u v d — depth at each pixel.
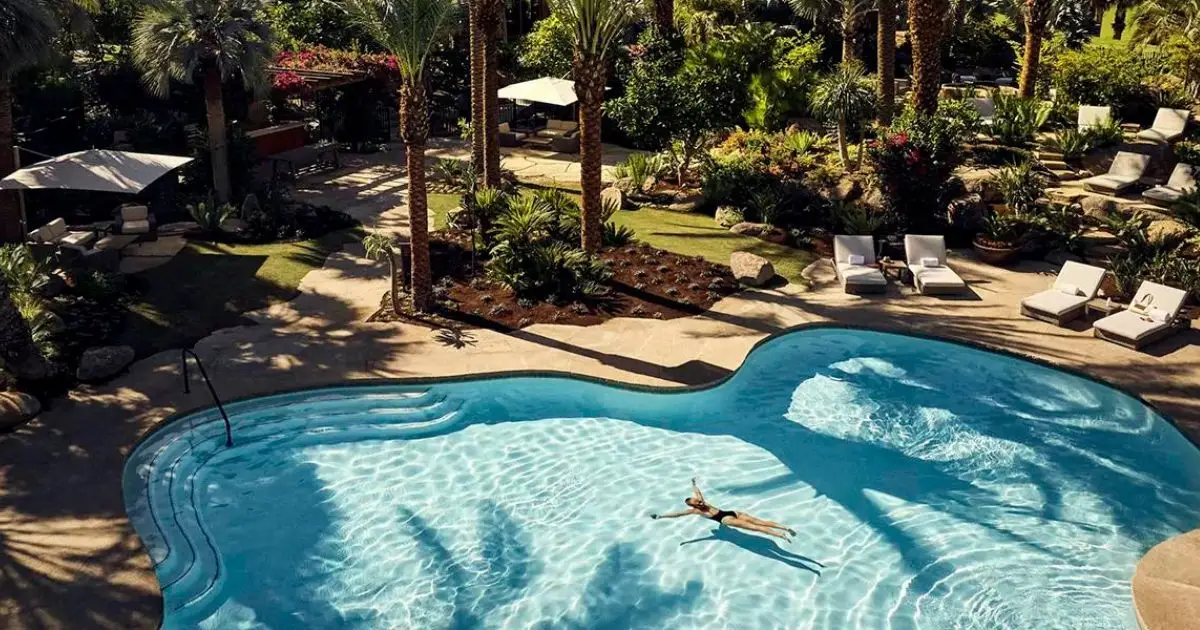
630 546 13.82
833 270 23.64
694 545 13.88
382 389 17.67
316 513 14.43
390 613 12.38
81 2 25.62
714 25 43.00
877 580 13.14
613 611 12.50
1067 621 12.30
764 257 24.61
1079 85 34.88
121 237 24.59
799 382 18.61
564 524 14.30
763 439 16.66
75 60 36.25
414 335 19.56
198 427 16.36
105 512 13.46
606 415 17.44
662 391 17.64
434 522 14.30
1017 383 18.53
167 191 28.05
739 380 18.58
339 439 16.44
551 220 24.84
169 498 14.55
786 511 14.65
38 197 26.36
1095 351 19.33
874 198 27.08
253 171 31.22
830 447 16.41
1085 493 15.09
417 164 19.64
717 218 27.59
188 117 32.41
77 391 16.78
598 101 21.83
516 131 39.28
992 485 15.34
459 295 21.66
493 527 14.21
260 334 19.44
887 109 29.81
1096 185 27.30
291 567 13.21
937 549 13.77
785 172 28.86
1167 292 20.14
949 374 18.89
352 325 19.98
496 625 12.20
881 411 17.56
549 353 18.86
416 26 18.39
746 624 12.30
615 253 24.30
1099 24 61.94
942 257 23.36
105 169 22.34
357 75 35.59
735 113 30.41
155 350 18.53
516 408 17.59
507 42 45.84
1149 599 12.17
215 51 26.12
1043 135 31.39
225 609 12.38
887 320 20.80
